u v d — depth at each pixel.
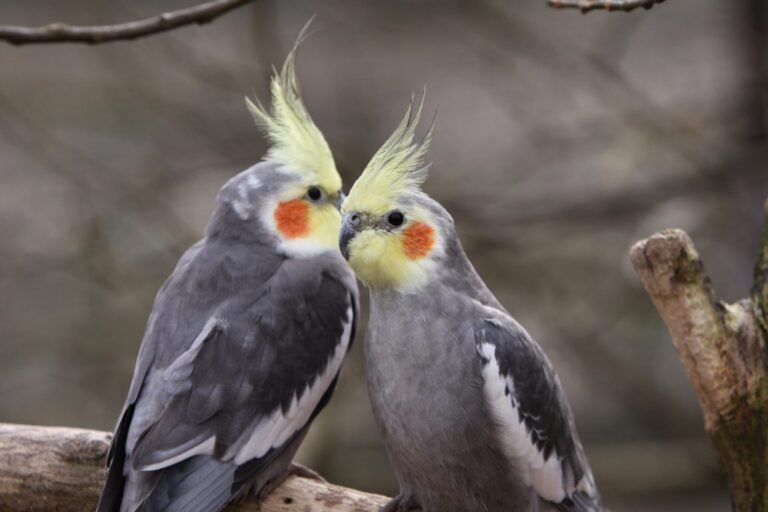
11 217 14.56
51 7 15.02
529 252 13.73
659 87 15.47
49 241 14.42
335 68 15.16
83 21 14.79
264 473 6.75
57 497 6.80
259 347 6.80
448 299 6.50
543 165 14.90
